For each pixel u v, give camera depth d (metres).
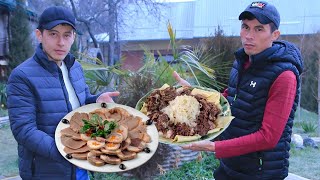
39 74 1.88
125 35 10.41
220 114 2.07
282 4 9.92
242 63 2.04
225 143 1.87
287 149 2.01
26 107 1.80
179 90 2.27
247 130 1.98
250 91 1.95
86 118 1.98
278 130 1.81
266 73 1.88
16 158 4.74
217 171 2.32
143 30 10.96
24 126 1.78
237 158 2.06
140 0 9.76
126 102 4.07
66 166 1.91
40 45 1.96
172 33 4.47
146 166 3.92
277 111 1.81
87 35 10.41
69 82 2.13
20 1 9.82
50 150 1.76
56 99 1.92
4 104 8.27
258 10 1.86
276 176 1.99
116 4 9.66
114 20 9.80
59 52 1.93
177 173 4.05
